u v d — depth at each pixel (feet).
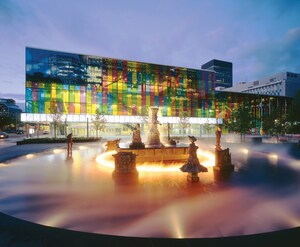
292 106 139.85
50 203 20.61
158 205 20.17
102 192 24.03
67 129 184.44
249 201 21.42
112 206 19.88
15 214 17.93
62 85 178.91
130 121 200.85
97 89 191.01
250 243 13.60
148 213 18.33
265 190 25.12
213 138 159.22
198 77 231.30
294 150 73.82
